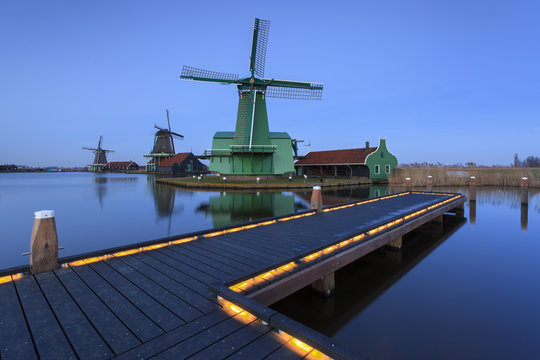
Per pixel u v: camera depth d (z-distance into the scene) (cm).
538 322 548
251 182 3209
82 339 309
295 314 582
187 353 284
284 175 4175
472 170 3412
